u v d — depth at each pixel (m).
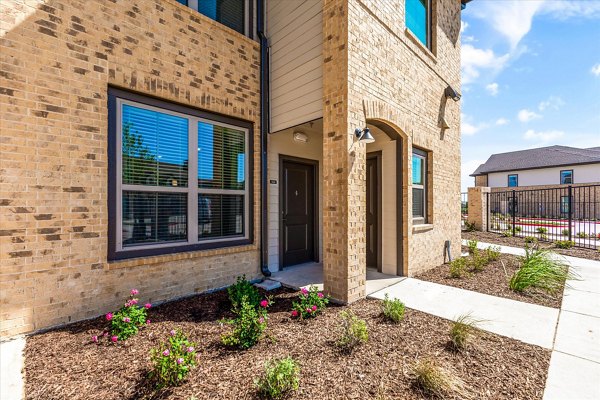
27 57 2.92
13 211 2.84
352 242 3.96
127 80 3.62
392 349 2.60
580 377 2.21
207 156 4.65
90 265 3.31
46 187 3.03
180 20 4.17
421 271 5.81
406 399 1.94
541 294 4.30
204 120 4.57
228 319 3.30
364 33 4.29
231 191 4.95
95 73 3.36
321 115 4.45
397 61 5.14
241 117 4.99
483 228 12.58
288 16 5.02
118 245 3.60
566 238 10.75
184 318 3.35
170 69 4.04
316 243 6.69
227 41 4.79
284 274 5.52
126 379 2.13
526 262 5.13
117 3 3.54
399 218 5.43
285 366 2.04
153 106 3.97
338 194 4.00
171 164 4.20
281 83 5.17
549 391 2.04
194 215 4.44
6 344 2.65
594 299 4.12
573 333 2.99
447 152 7.12
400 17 5.25
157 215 4.05
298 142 6.21
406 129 5.34
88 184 3.30
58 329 2.99
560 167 24.92
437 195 6.59
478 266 5.84
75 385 2.06
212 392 1.98
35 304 2.94
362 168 4.15
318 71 4.49
